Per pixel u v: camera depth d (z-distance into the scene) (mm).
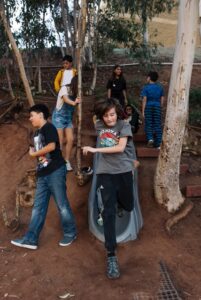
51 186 4930
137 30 9523
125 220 5191
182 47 5172
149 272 4543
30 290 4340
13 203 6215
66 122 6219
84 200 5852
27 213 5938
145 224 5438
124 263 4738
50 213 5730
